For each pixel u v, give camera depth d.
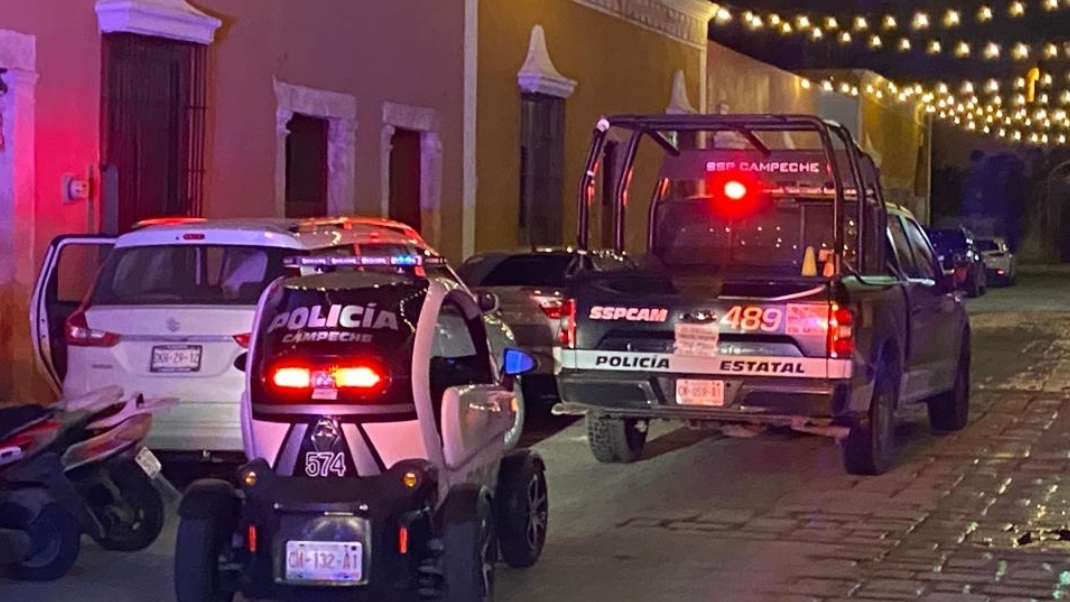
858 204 12.35
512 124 22.28
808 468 12.78
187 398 10.38
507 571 9.16
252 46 16.28
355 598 7.59
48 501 8.86
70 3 13.91
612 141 25.33
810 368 11.43
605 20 25.31
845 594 8.62
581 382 11.98
